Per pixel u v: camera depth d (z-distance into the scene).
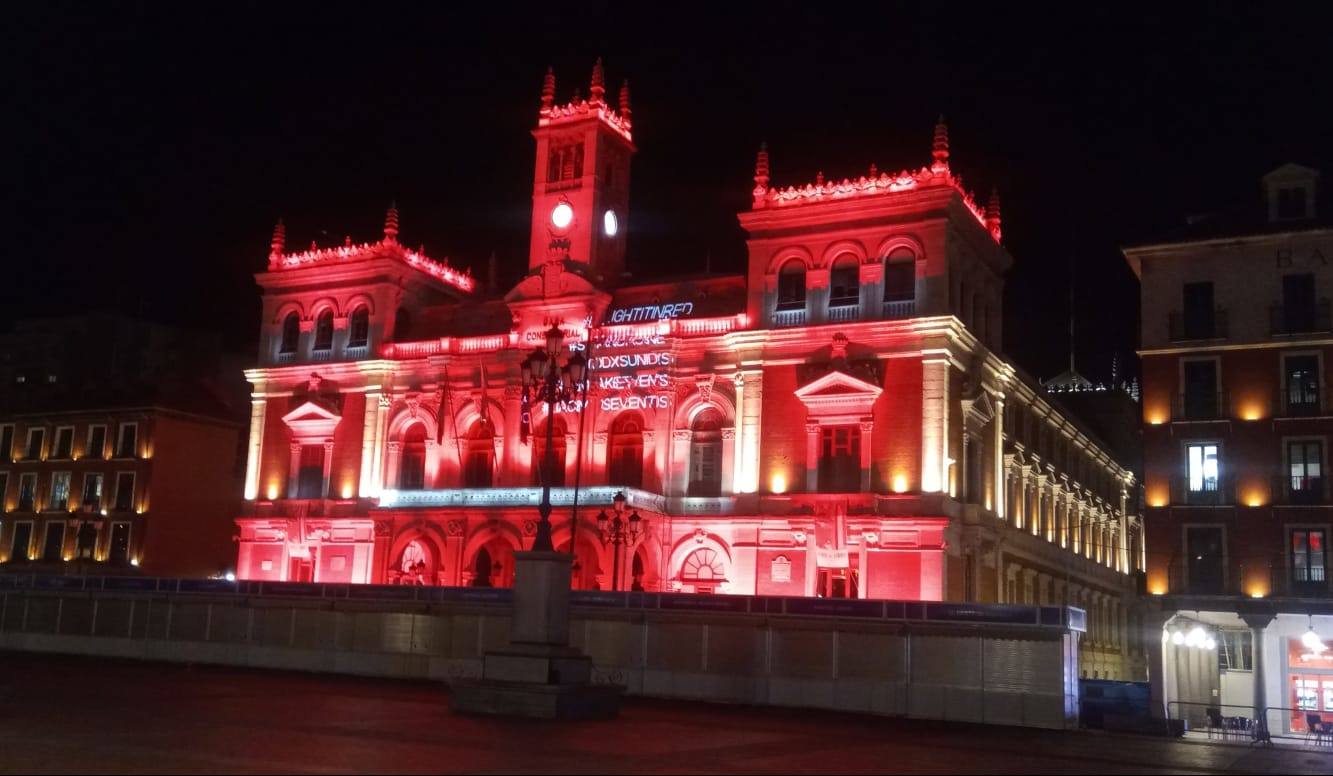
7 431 96.31
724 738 32.41
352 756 25.41
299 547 75.50
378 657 55.22
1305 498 52.97
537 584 36.06
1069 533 84.88
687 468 65.62
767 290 64.88
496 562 67.44
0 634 67.38
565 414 69.50
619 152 75.00
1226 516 53.97
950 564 59.72
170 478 90.38
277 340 80.38
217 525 93.62
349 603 56.78
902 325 60.88
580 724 33.56
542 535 36.56
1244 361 55.03
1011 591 69.94
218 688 44.06
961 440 62.44
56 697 38.31
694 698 48.03
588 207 71.44
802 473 62.59
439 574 68.62
